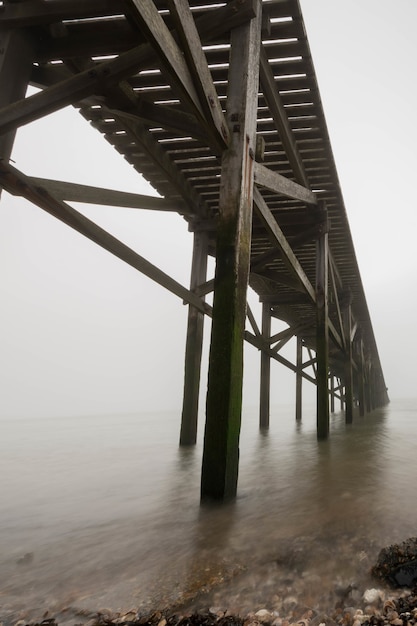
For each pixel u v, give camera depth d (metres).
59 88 2.63
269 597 1.42
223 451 2.62
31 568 1.85
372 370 23.28
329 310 11.44
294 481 3.45
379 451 5.25
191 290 6.31
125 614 1.37
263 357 9.82
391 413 17.70
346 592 1.41
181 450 5.95
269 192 6.20
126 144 5.51
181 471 4.30
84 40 3.15
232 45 3.10
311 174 6.04
